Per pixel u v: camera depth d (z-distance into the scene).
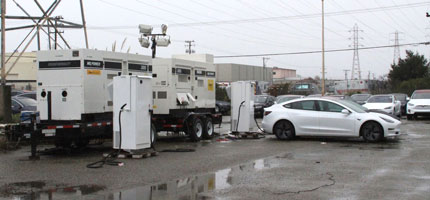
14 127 12.90
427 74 53.62
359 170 9.38
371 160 10.73
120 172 9.35
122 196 7.25
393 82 56.06
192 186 7.97
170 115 15.30
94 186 7.99
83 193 7.45
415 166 9.78
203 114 16.59
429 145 13.55
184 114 15.57
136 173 9.23
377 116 14.27
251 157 11.47
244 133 16.53
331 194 7.24
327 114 14.80
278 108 15.72
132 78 11.34
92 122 12.10
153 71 15.35
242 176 8.87
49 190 7.67
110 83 11.90
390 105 25.06
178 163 10.52
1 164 10.48
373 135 14.25
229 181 8.39
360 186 7.81
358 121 14.38
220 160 10.98
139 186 8.00
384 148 12.92
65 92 11.98
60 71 12.05
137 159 11.14
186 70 16.08
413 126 20.94
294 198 7.00
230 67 67.44
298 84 50.44
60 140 12.96
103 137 13.04
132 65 13.77
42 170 9.62
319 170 9.45
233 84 16.69
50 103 12.00
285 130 15.47
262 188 7.75
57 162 10.79
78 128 11.60
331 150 12.66
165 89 15.16
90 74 12.05
